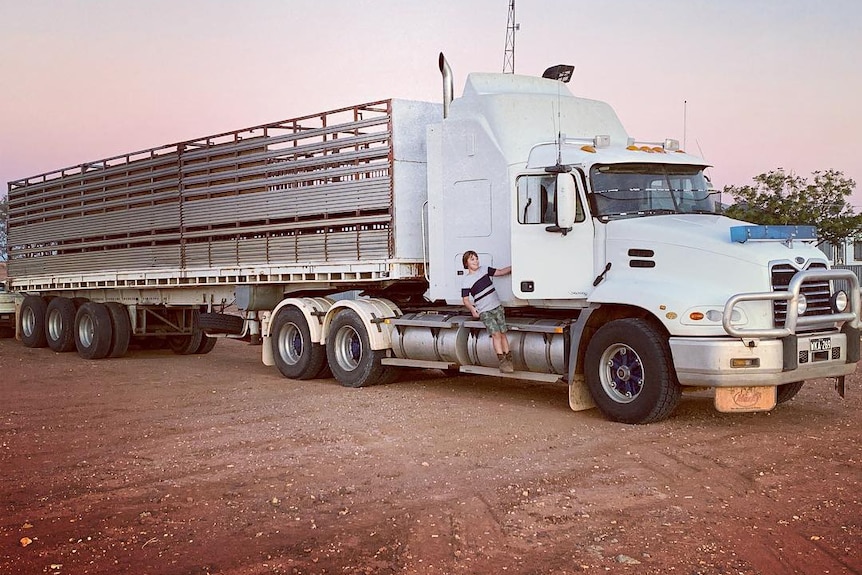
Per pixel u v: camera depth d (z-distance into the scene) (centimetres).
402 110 1195
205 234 1512
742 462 759
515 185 1034
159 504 662
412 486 700
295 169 1333
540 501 648
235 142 1454
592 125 1143
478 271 1077
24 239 2095
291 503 657
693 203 1024
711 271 898
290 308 1373
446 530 586
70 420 1030
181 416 1041
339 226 1270
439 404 1092
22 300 2127
